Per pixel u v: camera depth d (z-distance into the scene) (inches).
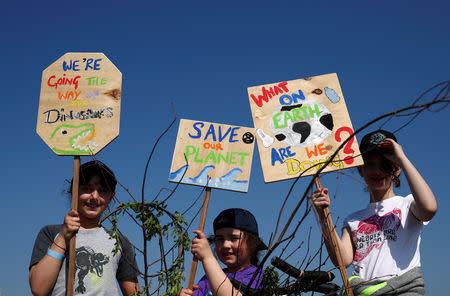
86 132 144.0
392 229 142.3
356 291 136.6
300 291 129.0
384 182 146.6
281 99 154.0
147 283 125.1
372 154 145.8
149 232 127.1
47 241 142.5
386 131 148.6
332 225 135.3
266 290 123.9
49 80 149.6
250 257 154.6
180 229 130.0
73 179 138.5
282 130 150.0
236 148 151.4
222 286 126.7
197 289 149.0
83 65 150.6
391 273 136.5
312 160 145.1
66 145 142.9
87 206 145.9
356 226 147.4
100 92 147.9
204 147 150.4
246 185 147.3
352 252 145.3
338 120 149.3
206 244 132.9
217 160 149.3
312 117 150.7
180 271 126.7
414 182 134.0
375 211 147.3
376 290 132.3
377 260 139.7
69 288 128.9
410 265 137.2
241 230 149.4
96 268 140.4
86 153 141.6
